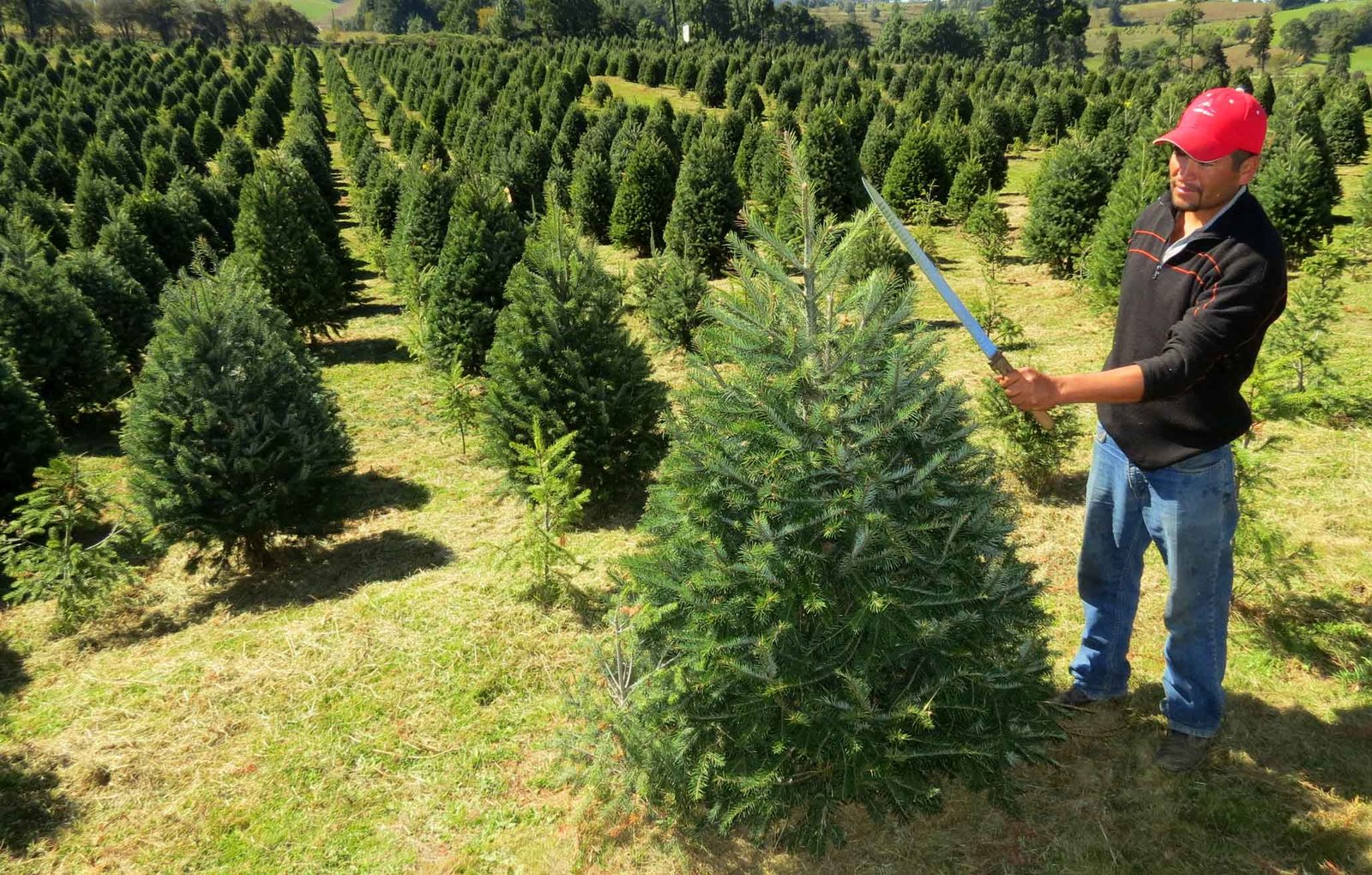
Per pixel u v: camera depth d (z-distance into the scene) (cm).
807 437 272
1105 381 259
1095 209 1304
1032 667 303
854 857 304
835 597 278
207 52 6969
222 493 568
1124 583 342
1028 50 10200
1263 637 413
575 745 336
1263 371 512
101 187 1680
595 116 3350
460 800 357
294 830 346
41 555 561
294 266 1187
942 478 287
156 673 480
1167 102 1697
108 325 1096
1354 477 595
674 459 297
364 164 2645
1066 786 329
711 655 283
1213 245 271
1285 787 317
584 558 599
